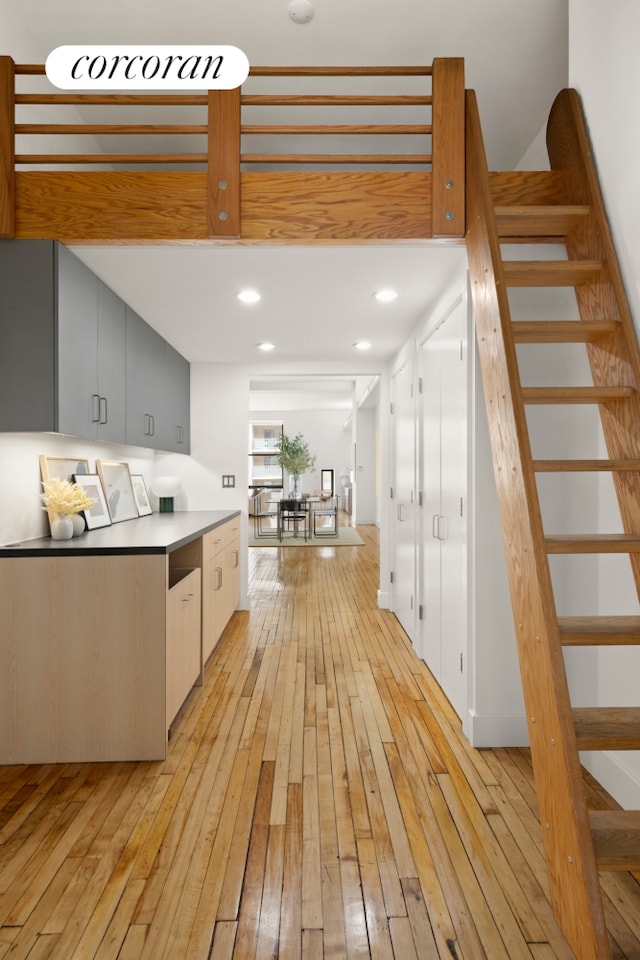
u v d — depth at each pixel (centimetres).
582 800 146
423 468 412
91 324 295
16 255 245
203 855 195
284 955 154
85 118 296
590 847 142
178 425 518
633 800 217
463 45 251
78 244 249
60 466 339
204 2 229
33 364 246
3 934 161
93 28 244
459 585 307
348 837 205
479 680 278
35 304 246
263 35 246
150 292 343
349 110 290
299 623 507
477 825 213
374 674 377
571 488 270
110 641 261
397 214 240
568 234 238
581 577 259
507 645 278
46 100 235
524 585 176
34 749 261
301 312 391
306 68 236
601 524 243
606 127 209
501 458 194
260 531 1191
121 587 261
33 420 247
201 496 567
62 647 261
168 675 270
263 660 406
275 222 240
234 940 159
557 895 161
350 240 241
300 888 179
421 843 202
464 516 294
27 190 240
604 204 212
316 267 306
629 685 222
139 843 202
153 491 536
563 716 152
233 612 526
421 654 410
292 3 229
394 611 543
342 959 152
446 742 281
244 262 298
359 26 241
